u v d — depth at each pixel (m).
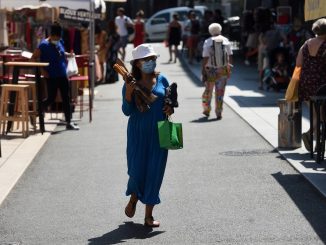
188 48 50.78
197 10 70.00
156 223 11.93
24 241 11.29
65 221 12.39
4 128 21.30
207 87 24.80
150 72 11.70
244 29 50.69
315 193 13.95
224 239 11.13
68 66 23.22
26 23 30.50
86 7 29.20
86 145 19.86
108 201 13.68
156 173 11.74
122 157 18.02
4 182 15.23
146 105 11.68
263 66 32.94
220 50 24.23
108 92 33.88
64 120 24.09
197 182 15.07
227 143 19.73
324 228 11.62
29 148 19.22
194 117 25.12
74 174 16.11
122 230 11.77
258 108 26.81
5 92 20.92
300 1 39.88
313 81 16.48
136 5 83.69
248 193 14.08
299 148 18.30
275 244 10.83
